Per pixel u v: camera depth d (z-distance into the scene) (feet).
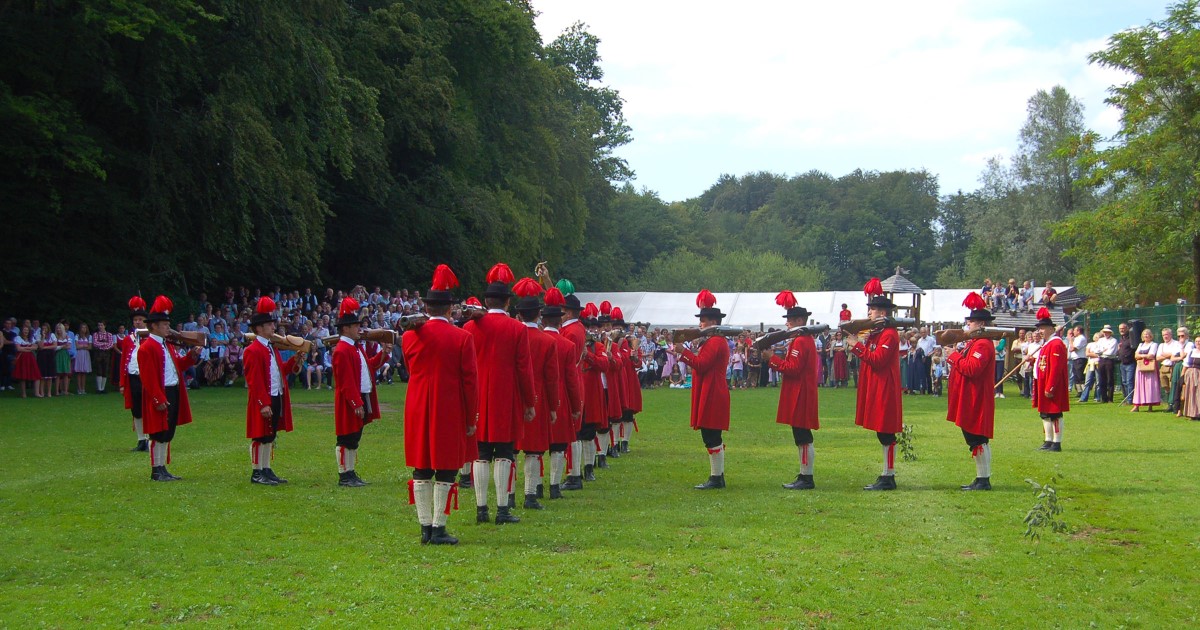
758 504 33.81
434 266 134.72
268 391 37.70
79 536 27.99
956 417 37.63
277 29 88.12
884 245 336.90
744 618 20.85
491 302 31.45
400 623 20.34
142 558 25.62
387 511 32.35
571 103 218.59
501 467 30.78
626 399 48.98
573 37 229.04
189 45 84.12
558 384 34.65
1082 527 29.99
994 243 201.05
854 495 35.81
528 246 151.84
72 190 83.71
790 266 263.90
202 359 85.51
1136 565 25.41
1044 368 49.57
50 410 63.87
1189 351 67.51
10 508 31.99
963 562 25.49
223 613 21.03
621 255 279.90
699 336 38.32
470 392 27.89
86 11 73.72
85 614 20.90
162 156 83.20
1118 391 91.71
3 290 82.23
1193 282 108.17
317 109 98.17
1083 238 115.96
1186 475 40.40
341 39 113.70
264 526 29.71
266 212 89.71
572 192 174.40
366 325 94.58
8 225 83.51
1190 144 105.81
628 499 35.22
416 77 122.42
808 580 23.58
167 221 82.99
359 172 112.57
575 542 27.63
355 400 37.55
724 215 396.37
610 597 22.16
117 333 83.56
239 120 83.76
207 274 96.22
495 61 144.66
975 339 37.58
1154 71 106.83
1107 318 100.12
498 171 152.76
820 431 58.65
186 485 36.96
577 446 37.99
